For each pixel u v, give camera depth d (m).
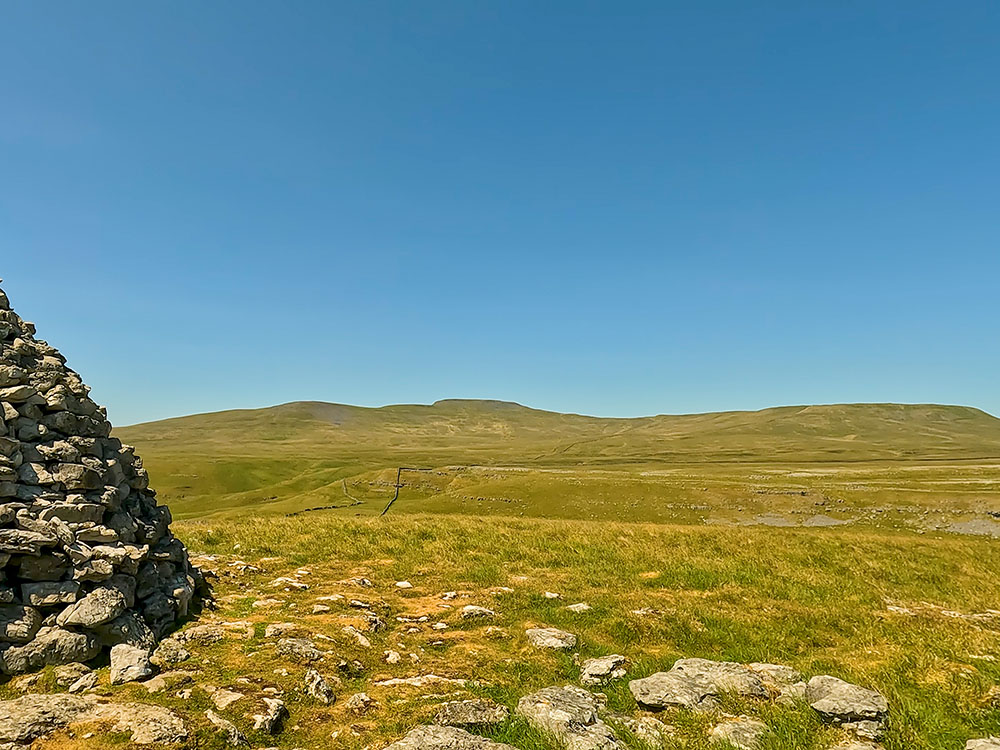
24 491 11.86
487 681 11.77
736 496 67.50
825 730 9.61
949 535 50.91
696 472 127.62
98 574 11.45
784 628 15.66
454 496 75.69
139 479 16.00
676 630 15.33
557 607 17.19
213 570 18.77
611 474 105.75
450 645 13.94
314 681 10.72
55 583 10.98
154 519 15.87
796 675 12.04
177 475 148.38
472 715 9.79
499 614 16.44
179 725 8.53
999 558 25.67
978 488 70.12
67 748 7.74
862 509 61.19
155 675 10.48
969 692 10.77
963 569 23.56
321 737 9.20
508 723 9.76
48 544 10.95
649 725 9.91
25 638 10.16
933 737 9.42
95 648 10.79
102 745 7.85
